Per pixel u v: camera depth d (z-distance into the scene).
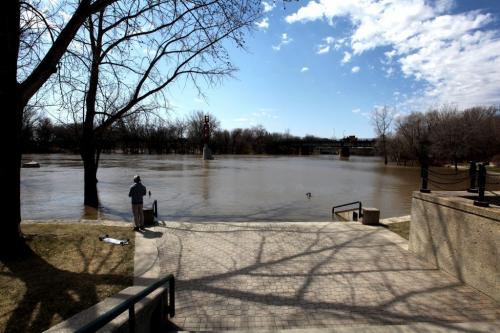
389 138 81.69
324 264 7.73
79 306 5.07
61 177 36.41
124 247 8.45
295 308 5.61
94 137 17.33
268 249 8.83
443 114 76.06
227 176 41.88
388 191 30.20
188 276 6.95
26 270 6.41
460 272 6.79
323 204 22.94
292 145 144.38
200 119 123.06
